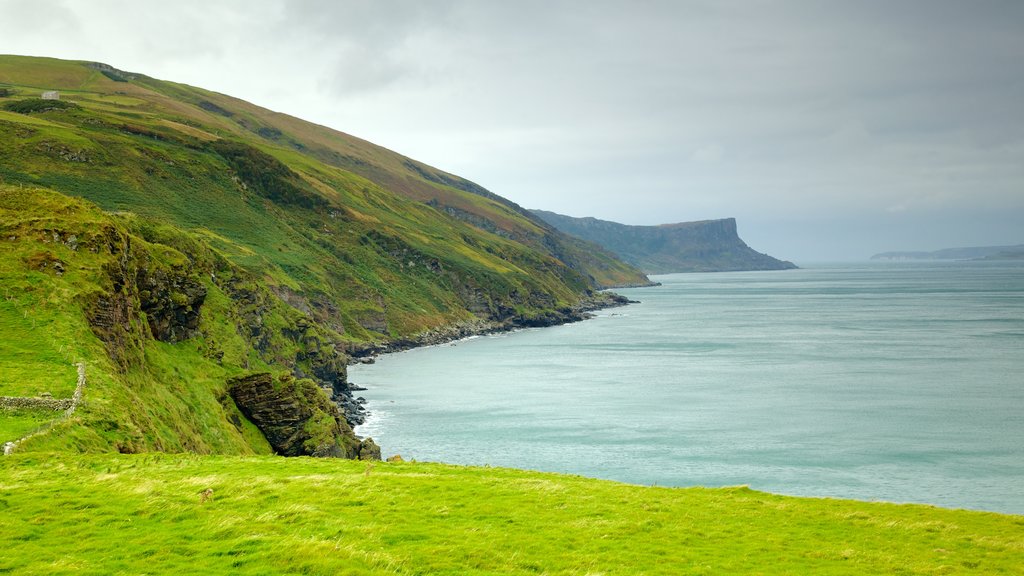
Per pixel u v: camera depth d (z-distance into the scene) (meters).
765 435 103.00
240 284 123.12
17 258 62.22
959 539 32.81
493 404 127.12
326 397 96.38
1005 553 30.81
